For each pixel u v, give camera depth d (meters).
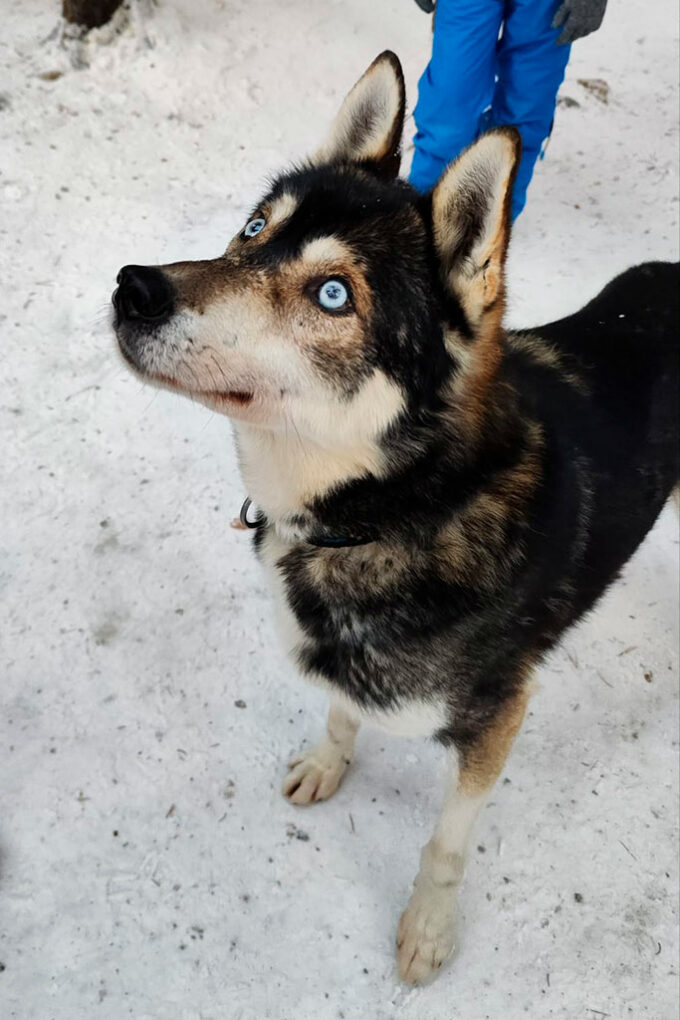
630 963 0.77
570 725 0.91
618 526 0.75
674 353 0.80
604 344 0.79
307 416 0.60
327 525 0.65
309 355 0.59
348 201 0.61
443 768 0.87
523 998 0.75
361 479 0.63
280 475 0.65
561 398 0.73
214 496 1.05
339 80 1.65
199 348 0.58
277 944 0.76
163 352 0.58
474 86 1.12
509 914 0.79
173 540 1.01
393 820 0.83
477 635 0.65
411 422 0.61
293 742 0.88
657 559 1.06
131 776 0.84
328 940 0.76
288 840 0.81
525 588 0.67
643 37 1.90
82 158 1.42
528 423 0.68
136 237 1.32
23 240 1.28
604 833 0.84
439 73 1.12
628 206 1.51
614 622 0.99
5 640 0.91
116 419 1.11
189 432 1.11
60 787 0.82
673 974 0.77
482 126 1.25
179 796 0.83
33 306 1.21
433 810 0.84
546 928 0.78
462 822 0.71
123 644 0.92
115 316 0.58
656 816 0.85
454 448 0.62
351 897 0.79
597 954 0.77
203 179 1.43
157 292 0.57
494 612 0.65
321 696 0.91
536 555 0.67
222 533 1.02
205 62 1.60
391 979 0.75
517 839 0.83
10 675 0.89
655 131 1.67
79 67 1.55
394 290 0.59
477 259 0.59
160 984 0.73
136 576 0.97
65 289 1.23
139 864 0.79
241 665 0.92
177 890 0.78
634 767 0.88
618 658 0.96
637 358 0.79
